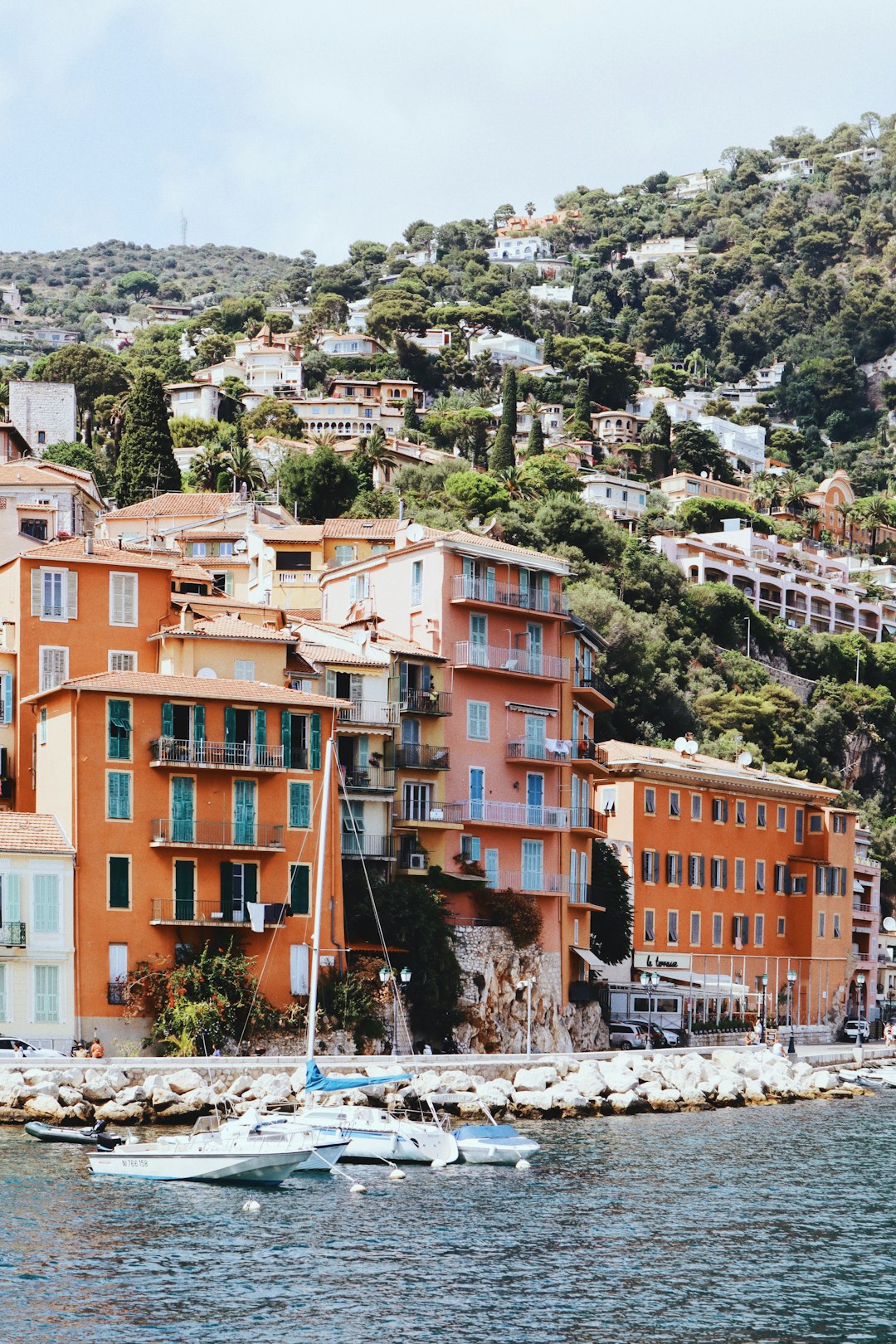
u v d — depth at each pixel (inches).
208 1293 2149.4
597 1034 4717.0
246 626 4220.0
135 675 3772.1
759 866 6013.8
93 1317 2042.3
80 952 3563.0
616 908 5137.8
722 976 5629.9
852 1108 4215.1
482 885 4426.7
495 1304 2165.4
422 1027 4040.4
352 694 4318.4
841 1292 2276.1
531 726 4699.8
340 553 6190.9
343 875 4028.1
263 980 3742.6
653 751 5851.4
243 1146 2785.4
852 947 6525.6
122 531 7239.2
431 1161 3070.9
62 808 3676.2
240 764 3774.6
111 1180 2741.1
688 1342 2059.5
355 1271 2277.3
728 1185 2955.2
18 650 3991.1
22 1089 3132.4
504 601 4685.0
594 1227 2581.2
